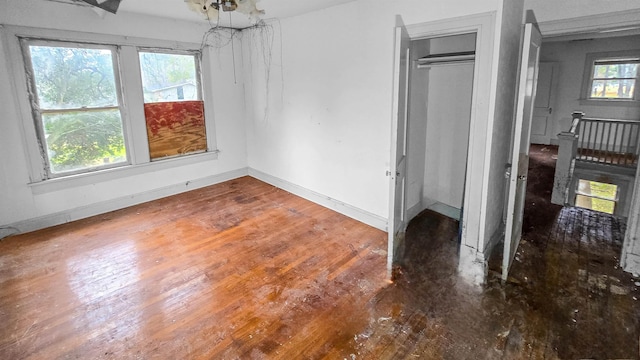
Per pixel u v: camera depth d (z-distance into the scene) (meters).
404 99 2.70
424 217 3.88
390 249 2.73
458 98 3.53
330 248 3.25
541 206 4.18
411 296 2.48
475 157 2.82
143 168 4.45
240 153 5.54
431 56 3.45
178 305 2.44
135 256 3.13
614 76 6.68
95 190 4.08
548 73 7.50
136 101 4.23
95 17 3.74
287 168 4.83
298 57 4.19
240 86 5.30
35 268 2.92
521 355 1.92
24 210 3.61
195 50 4.68
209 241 3.42
